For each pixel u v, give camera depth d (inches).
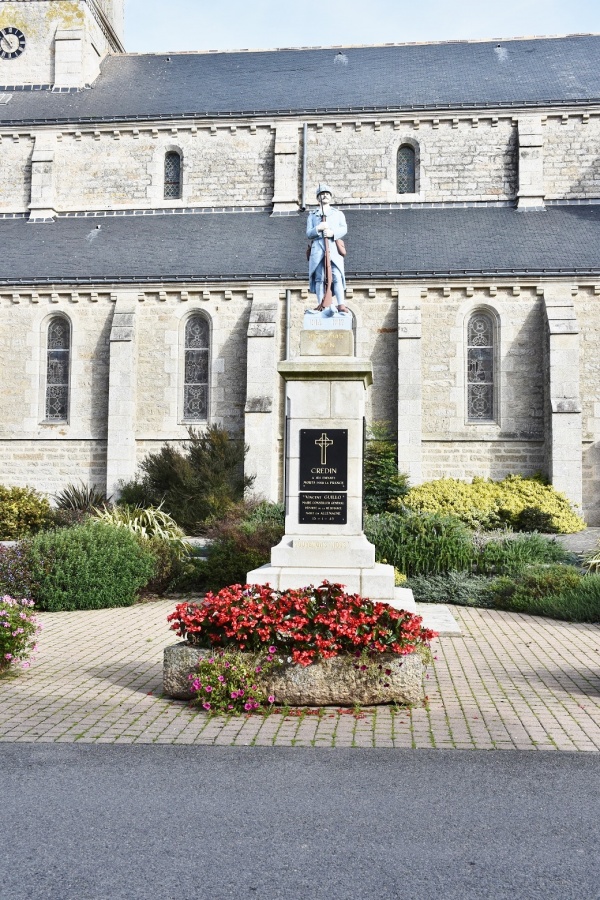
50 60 1357.0
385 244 1099.9
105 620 540.4
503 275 1015.0
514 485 965.2
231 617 337.1
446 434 1031.0
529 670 399.9
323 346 455.5
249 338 1020.5
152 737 289.7
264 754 271.3
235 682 323.3
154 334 1067.9
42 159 1243.2
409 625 337.7
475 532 775.1
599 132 1200.8
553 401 978.1
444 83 1304.1
